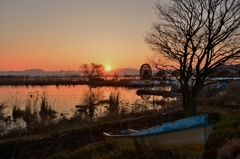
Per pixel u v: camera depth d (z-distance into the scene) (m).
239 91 22.12
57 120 16.78
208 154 6.72
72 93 41.03
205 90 26.58
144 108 21.27
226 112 15.04
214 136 8.57
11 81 75.25
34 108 20.58
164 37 11.61
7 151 9.67
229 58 10.06
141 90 38.72
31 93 38.94
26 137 12.04
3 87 58.25
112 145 8.59
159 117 16.25
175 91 36.34
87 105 23.75
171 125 6.38
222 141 7.94
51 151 9.70
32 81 75.06
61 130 13.70
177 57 11.20
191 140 5.97
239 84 23.28
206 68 10.75
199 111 16.75
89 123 15.54
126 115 17.97
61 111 21.78
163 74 13.64
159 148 6.54
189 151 6.12
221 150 6.48
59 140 11.30
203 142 5.79
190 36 10.55
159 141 6.51
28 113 19.22
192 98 11.04
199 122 5.81
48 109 20.77
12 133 13.02
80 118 17.23
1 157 8.98
